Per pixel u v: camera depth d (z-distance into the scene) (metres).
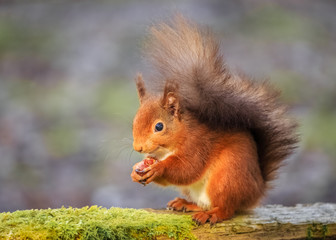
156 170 5.54
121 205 11.07
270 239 5.53
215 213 5.63
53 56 18.16
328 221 5.75
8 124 14.30
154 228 5.20
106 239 4.98
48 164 12.60
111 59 17.44
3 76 16.91
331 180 12.00
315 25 20.48
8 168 12.45
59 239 4.85
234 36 18.78
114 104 14.82
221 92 5.86
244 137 5.91
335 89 16.20
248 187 5.74
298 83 16.31
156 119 5.70
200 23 6.45
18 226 4.90
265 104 6.19
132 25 19.12
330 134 13.88
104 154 12.59
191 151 5.70
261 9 21.03
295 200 11.44
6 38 19.25
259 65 17.02
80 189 11.70
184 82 5.91
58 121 14.42
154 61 6.22
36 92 16.06
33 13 21.19
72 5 21.59
